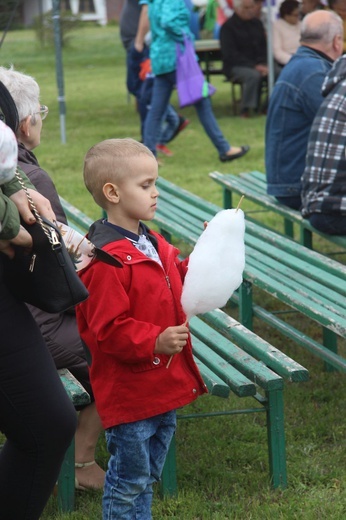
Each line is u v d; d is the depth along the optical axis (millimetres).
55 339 4164
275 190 6832
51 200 4094
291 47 15727
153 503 4043
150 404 3406
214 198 9922
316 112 6602
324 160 5957
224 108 17312
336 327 4543
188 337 3432
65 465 3982
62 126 13508
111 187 3369
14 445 3172
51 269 2971
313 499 4055
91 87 21250
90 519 3916
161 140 12539
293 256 5852
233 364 4410
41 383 3078
